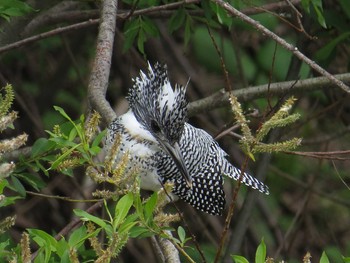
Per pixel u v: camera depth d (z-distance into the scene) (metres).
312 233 14.12
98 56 8.67
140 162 8.70
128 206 6.01
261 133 5.62
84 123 7.50
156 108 8.58
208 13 9.69
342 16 10.53
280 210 14.40
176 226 12.38
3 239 7.91
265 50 13.33
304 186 13.23
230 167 9.71
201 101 9.82
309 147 14.23
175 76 13.83
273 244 13.52
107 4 9.02
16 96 12.49
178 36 14.05
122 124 8.65
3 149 5.57
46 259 5.92
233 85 13.58
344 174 14.51
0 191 6.08
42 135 12.77
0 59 12.49
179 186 9.18
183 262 10.38
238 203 13.23
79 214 5.96
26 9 8.55
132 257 13.16
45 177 12.85
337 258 13.12
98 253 5.94
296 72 10.91
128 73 13.34
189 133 9.25
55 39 13.14
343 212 14.50
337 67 12.86
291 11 10.50
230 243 10.76
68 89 13.68
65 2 10.75
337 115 12.52
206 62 13.31
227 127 10.15
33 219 12.95
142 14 9.84
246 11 10.05
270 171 13.99
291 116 5.57
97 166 6.70
